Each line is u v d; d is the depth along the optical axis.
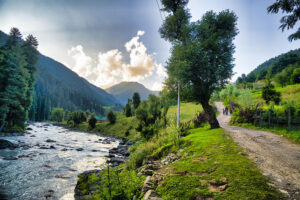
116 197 4.48
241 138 10.77
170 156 8.88
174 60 18.77
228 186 3.77
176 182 4.27
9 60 31.61
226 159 5.95
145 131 23.08
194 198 3.41
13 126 38.41
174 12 21.09
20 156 19.02
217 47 16.73
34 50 45.47
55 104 183.00
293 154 6.92
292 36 7.66
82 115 91.19
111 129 59.22
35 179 12.52
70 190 10.67
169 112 43.81
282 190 3.55
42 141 31.72
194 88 17.61
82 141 36.19
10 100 31.25
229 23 17.69
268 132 14.27
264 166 5.16
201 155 7.11
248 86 97.56
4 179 12.22
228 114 38.25
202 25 16.92
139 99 73.88
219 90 18.50
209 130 16.59
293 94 37.56
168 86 19.22
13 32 38.38
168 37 21.38
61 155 20.91
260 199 3.13
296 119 14.51
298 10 7.18
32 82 44.25
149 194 3.82
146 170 6.42
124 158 19.55
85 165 16.81
